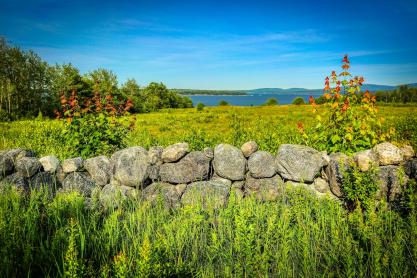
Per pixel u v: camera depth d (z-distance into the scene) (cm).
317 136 587
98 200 479
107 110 771
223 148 509
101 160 517
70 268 242
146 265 248
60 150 707
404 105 6303
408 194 405
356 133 554
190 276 295
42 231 363
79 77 5350
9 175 480
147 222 395
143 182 498
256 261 292
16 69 4738
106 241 355
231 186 498
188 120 2800
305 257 306
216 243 342
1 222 320
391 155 459
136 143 989
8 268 280
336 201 433
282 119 2709
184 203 475
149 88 9700
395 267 295
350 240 332
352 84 566
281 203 468
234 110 5138
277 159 496
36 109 4894
